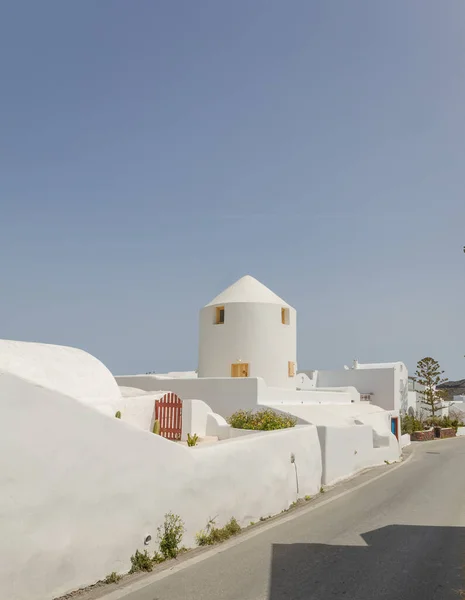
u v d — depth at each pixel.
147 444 7.95
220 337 26.14
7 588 5.76
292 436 13.30
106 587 6.79
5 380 6.00
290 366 26.69
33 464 6.17
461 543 9.50
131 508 7.53
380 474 19.33
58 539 6.38
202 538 8.95
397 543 9.43
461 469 21.45
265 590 6.88
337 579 7.40
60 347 14.12
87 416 6.93
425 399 51.91
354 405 30.88
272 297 26.97
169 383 23.05
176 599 6.49
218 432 18.02
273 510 11.72
